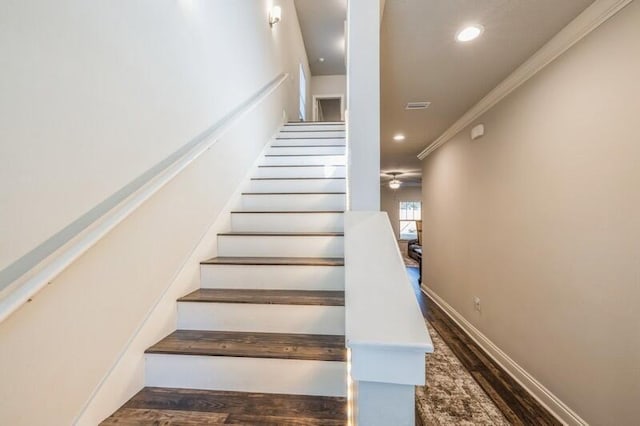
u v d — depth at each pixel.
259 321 1.48
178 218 1.58
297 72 5.79
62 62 0.93
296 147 3.56
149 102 1.36
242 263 1.74
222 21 2.21
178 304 1.52
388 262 0.86
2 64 0.77
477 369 2.57
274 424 1.04
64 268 0.86
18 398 0.80
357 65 1.25
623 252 1.48
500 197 2.66
